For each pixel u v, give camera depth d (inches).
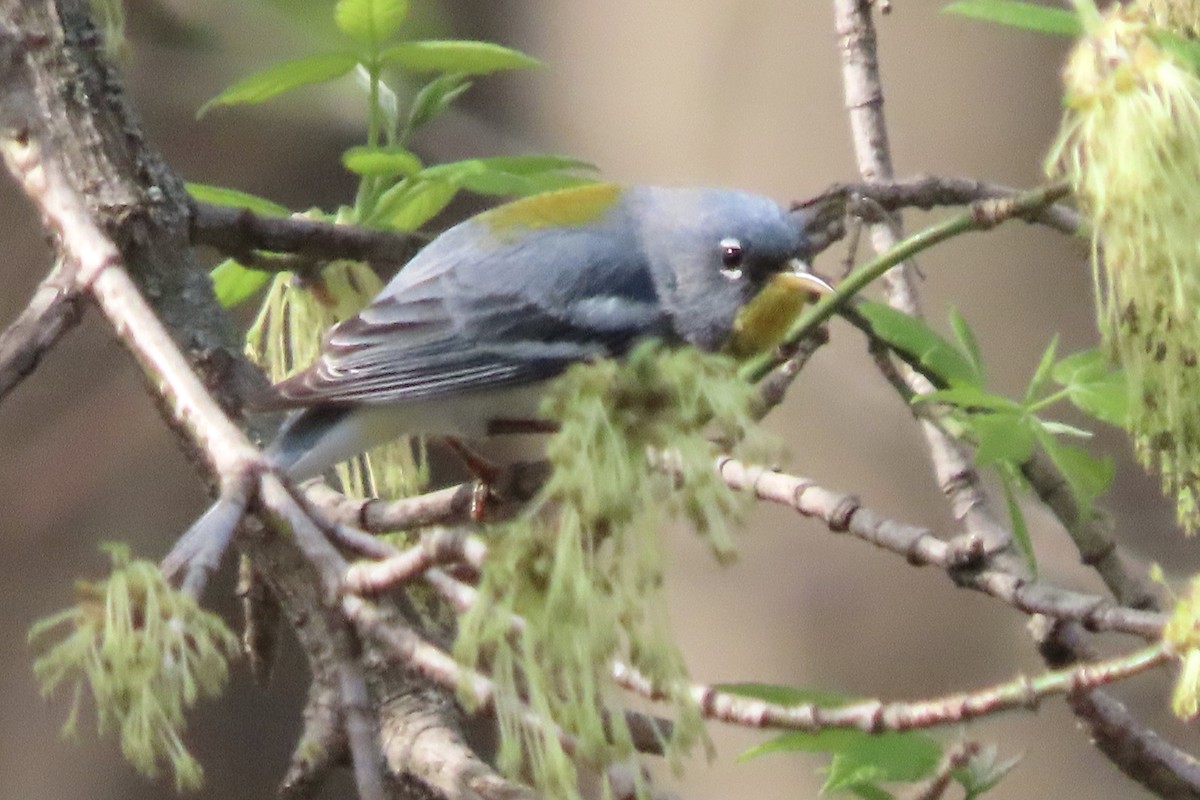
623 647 159.3
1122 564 260.2
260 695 492.7
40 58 274.5
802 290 295.7
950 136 502.9
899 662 529.7
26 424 506.0
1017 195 222.4
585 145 533.6
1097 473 221.5
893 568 535.5
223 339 280.4
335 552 167.6
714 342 305.4
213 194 287.6
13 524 499.5
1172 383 187.6
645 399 158.6
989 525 261.4
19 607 498.6
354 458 303.6
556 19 536.4
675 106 529.7
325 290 301.3
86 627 149.1
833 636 531.8
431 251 297.7
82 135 274.4
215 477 253.8
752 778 519.8
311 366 277.1
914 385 285.3
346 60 261.9
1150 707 418.0
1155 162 181.5
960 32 503.5
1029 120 499.2
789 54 522.0
